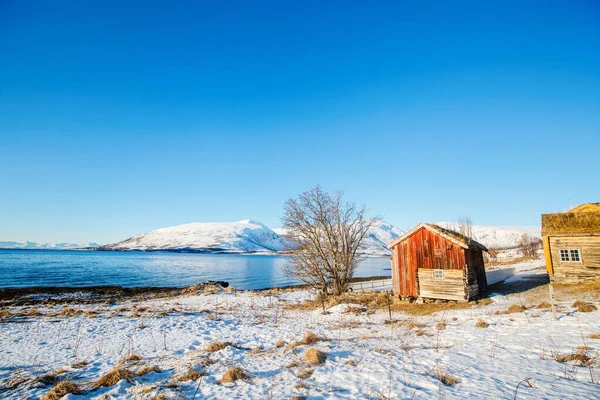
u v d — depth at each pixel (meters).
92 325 20.55
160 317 23.73
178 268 107.00
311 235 31.94
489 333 13.79
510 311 18.27
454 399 7.31
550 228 27.64
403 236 26.81
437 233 25.30
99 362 12.73
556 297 21.50
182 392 8.78
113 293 45.34
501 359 10.17
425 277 25.55
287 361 11.35
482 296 26.02
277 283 67.50
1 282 57.09
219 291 47.69
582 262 26.09
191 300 36.56
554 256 27.30
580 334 12.12
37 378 10.45
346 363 10.72
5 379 10.75
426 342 13.42
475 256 27.25
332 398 7.87
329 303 28.19
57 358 13.40
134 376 10.18
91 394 9.04
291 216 31.80
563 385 7.72
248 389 8.81
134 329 19.34
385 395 7.86
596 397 6.93
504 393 7.48
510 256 94.88
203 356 12.56
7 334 17.97
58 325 20.50
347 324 19.62
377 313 23.16
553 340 11.67
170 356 13.30
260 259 189.12
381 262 165.88
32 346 15.46
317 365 10.62
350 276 32.69
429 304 24.67
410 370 9.69
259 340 16.02
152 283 64.12
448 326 16.36
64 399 8.48
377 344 13.56
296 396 8.01
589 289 22.36
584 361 9.32
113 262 130.75
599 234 25.27
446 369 9.51
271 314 25.44
